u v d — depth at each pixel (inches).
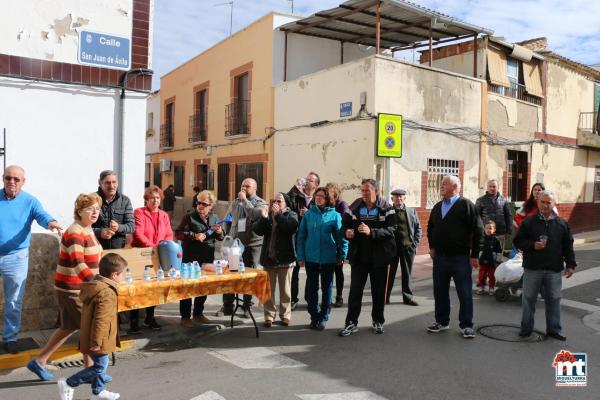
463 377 191.3
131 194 280.2
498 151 577.3
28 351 207.3
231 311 283.0
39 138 256.5
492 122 568.7
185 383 185.8
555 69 661.9
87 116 268.4
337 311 296.5
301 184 326.6
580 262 462.3
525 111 613.3
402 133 476.7
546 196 237.3
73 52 263.4
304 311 295.7
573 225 698.2
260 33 610.5
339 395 174.1
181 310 251.8
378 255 244.5
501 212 337.4
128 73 277.3
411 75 484.4
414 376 192.2
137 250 220.8
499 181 581.0
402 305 308.8
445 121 517.7
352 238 243.8
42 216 208.1
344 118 484.7
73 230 188.5
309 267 257.4
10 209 203.5
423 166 498.9
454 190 245.9
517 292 337.1
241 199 279.4
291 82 559.2
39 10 255.0
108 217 230.4
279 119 581.0
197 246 254.8
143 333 238.7
